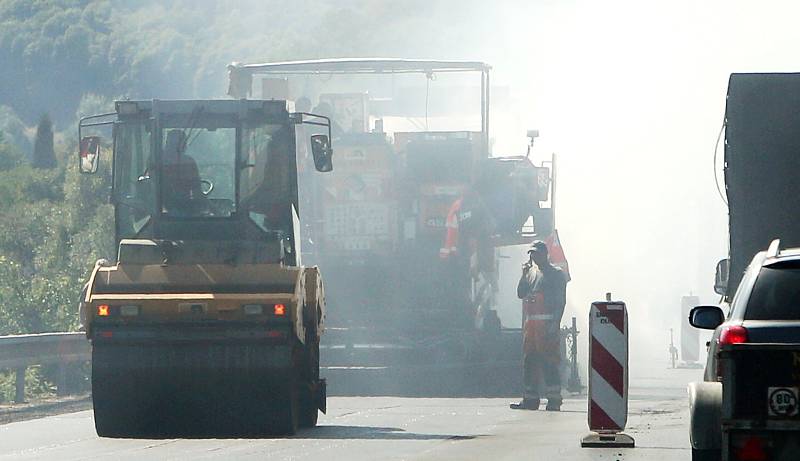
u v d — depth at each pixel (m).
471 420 53.53
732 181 46.06
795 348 27.95
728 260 46.25
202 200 51.56
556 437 45.75
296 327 46.69
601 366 42.38
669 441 43.94
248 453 40.81
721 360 28.58
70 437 46.94
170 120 51.81
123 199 51.97
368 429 49.44
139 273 47.06
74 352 72.25
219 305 46.41
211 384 46.78
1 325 98.69
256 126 51.81
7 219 143.12
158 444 44.00
